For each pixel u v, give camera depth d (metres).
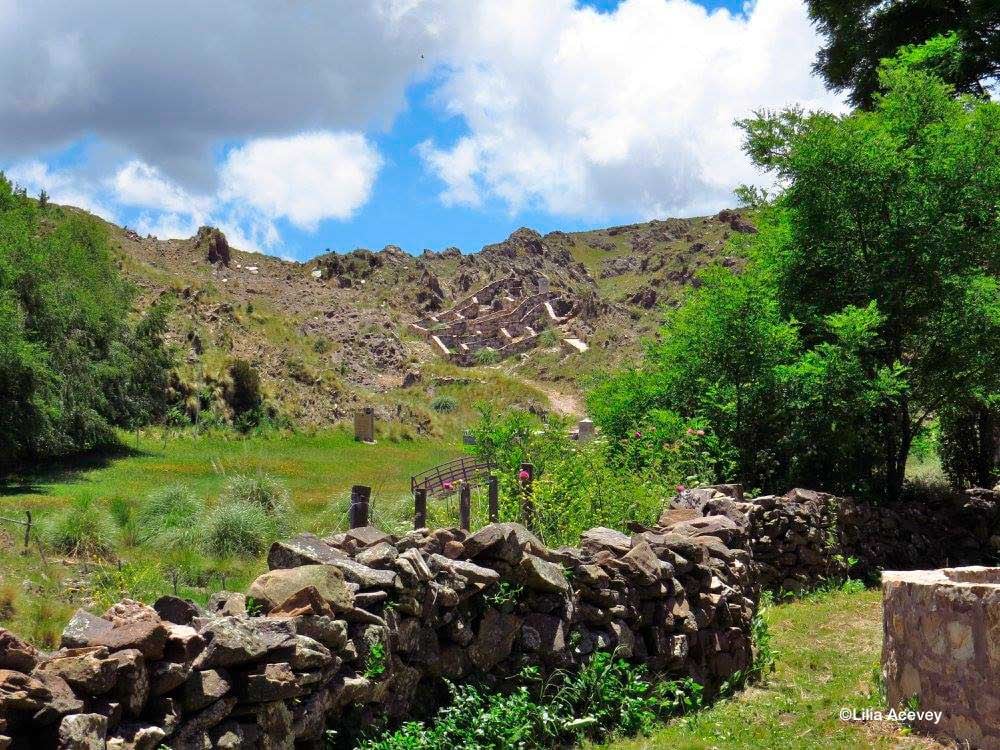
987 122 13.88
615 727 6.14
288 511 16.25
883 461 14.77
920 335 14.25
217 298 73.44
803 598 11.12
